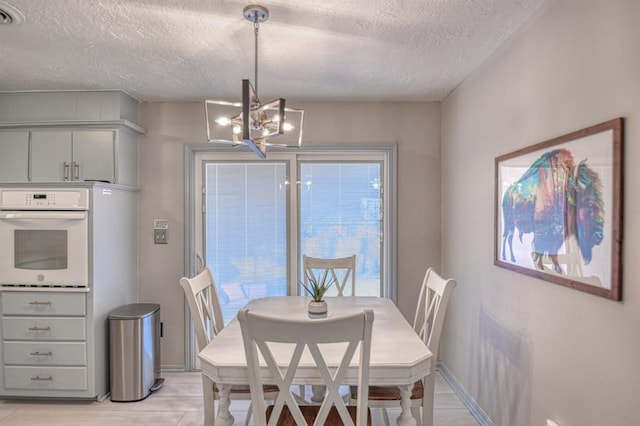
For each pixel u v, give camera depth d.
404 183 3.41
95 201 2.76
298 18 1.98
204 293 2.43
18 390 2.75
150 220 3.40
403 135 3.41
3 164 3.09
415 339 1.88
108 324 2.90
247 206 3.52
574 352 1.60
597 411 1.47
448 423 2.52
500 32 2.12
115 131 3.06
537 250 1.85
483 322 2.50
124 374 2.81
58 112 3.07
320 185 3.53
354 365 1.58
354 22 2.02
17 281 2.72
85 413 2.66
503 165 2.21
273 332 1.38
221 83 2.95
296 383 1.58
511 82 2.15
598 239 1.45
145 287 3.40
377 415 2.61
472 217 2.70
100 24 2.02
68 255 2.71
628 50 1.33
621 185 1.35
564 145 1.65
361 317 1.35
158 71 2.69
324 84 2.99
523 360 2.00
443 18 1.97
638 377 1.29
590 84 1.52
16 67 2.60
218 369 1.60
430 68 2.65
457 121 3.01
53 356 2.74
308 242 3.53
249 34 2.15
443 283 2.02
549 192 1.76
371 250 3.53
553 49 1.76
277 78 2.85
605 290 1.41
